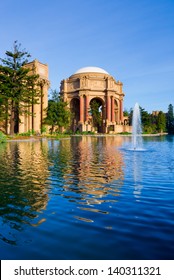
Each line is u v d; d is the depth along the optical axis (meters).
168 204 6.90
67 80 107.62
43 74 58.44
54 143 34.53
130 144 33.69
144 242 4.66
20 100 44.28
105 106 103.44
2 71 43.16
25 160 15.80
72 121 102.94
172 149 25.02
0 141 33.06
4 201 7.21
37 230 5.23
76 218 5.89
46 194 7.93
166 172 11.68
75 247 4.50
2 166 13.35
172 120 149.38
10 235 5.00
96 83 103.06
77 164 14.20
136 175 10.96
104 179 10.13
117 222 5.63
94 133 86.94
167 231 5.14
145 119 111.38
